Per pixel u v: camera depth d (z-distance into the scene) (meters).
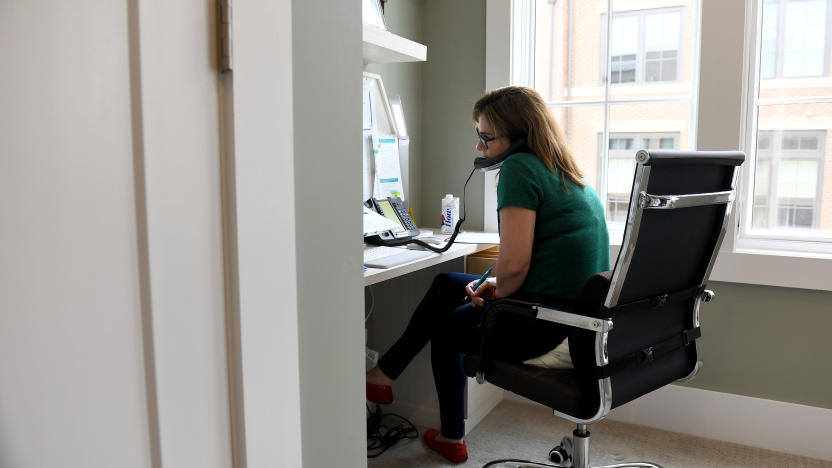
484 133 1.84
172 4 0.59
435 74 2.73
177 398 0.62
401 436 2.25
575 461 1.76
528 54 2.66
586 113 2.60
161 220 0.59
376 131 2.39
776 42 2.19
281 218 0.73
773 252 2.17
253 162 0.68
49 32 0.50
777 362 2.18
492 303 1.64
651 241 1.39
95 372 0.55
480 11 2.61
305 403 0.82
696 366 1.69
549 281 1.67
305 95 0.78
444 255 1.95
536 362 1.64
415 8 2.67
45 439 0.52
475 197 2.69
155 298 0.59
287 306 0.74
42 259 0.51
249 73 0.67
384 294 2.37
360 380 0.93
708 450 2.18
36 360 0.51
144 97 0.57
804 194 2.22
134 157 0.57
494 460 1.95
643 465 1.90
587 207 1.72
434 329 2.00
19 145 0.49
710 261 1.62
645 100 2.48
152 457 0.61
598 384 1.41
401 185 2.53
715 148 2.19
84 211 0.54
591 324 1.40
